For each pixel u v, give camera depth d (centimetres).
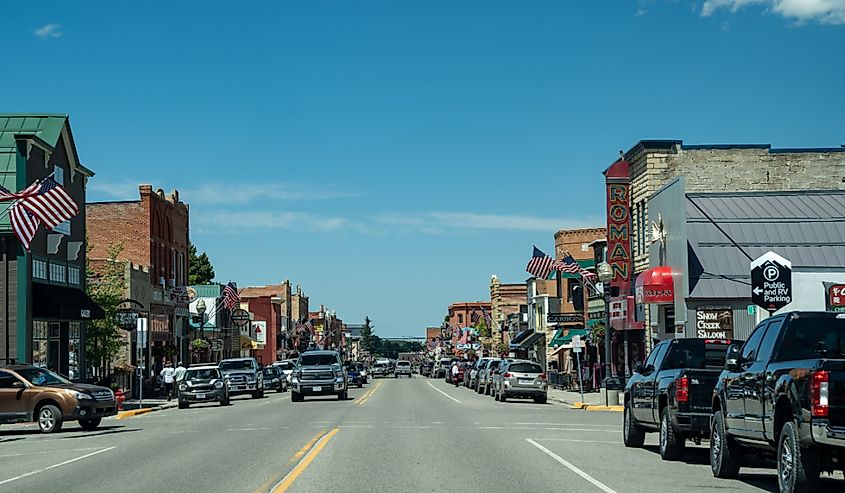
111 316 5144
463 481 1470
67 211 3350
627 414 2050
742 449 1498
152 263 6562
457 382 7675
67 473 1681
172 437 2456
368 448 2009
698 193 4312
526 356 9306
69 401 2759
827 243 4009
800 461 1201
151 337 6369
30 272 4088
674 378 1753
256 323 11056
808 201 4281
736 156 4528
